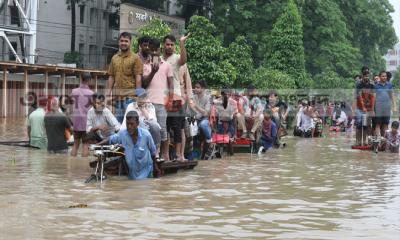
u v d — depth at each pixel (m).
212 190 9.31
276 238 6.27
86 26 52.31
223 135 15.22
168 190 9.20
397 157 15.57
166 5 51.25
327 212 7.74
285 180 10.70
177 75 11.87
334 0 53.97
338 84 43.94
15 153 14.30
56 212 7.32
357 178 11.14
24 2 43.19
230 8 46.22
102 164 10.07
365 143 18.67
